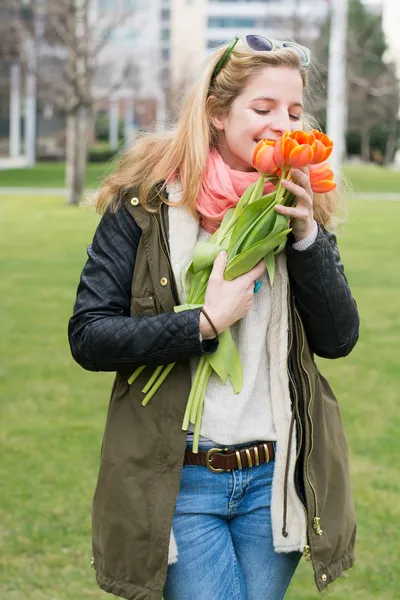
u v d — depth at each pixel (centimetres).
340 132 2378
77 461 539
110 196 240
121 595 234
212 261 228
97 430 600
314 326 242
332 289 236
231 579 234
